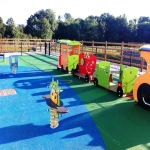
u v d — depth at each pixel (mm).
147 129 4117
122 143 3580
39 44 22922
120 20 53406
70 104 5527
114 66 11445
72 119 4551
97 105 5473
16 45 21750
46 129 4051
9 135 3787
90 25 53531
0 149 3348
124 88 6129
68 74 9562
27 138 3699
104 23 54656
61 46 10242
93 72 7922
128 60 13922
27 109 5066
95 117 4680
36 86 7305
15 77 8703
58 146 3465
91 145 3504
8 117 4562
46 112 4895
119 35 53812
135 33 51438
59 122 4379
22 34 47500
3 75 9016
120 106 5406
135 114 4875
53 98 4129
